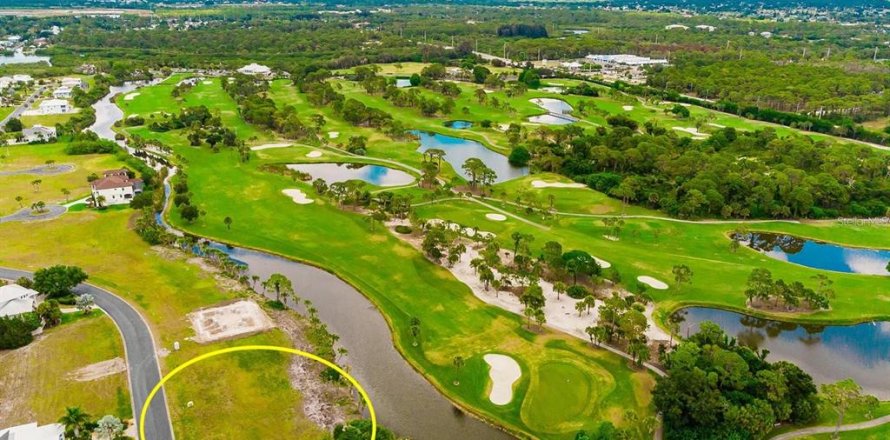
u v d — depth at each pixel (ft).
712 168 543.80
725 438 240.94
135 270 385.29
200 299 352.49
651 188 533.55
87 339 307.99
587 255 387.14
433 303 357.41
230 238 441.68
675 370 265.13
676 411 246.68
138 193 513.04
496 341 320.50
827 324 348.38
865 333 343.67
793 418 257.55
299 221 473.26
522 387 284.00
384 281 383.45
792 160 597.11
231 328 322.96
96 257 401.90
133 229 447.42
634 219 491.31
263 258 416.87
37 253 404.98
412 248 428.97
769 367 272.92
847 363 317.22
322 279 389.39
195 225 462.19
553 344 317.63
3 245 415.64
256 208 498.28
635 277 391.24
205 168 599.16
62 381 275.39
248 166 606.55
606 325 321.52
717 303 363.76
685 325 344.28
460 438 252.83
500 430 258.37
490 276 365.20
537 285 360.69
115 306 340.59
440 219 479.82
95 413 254.68
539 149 645.51
